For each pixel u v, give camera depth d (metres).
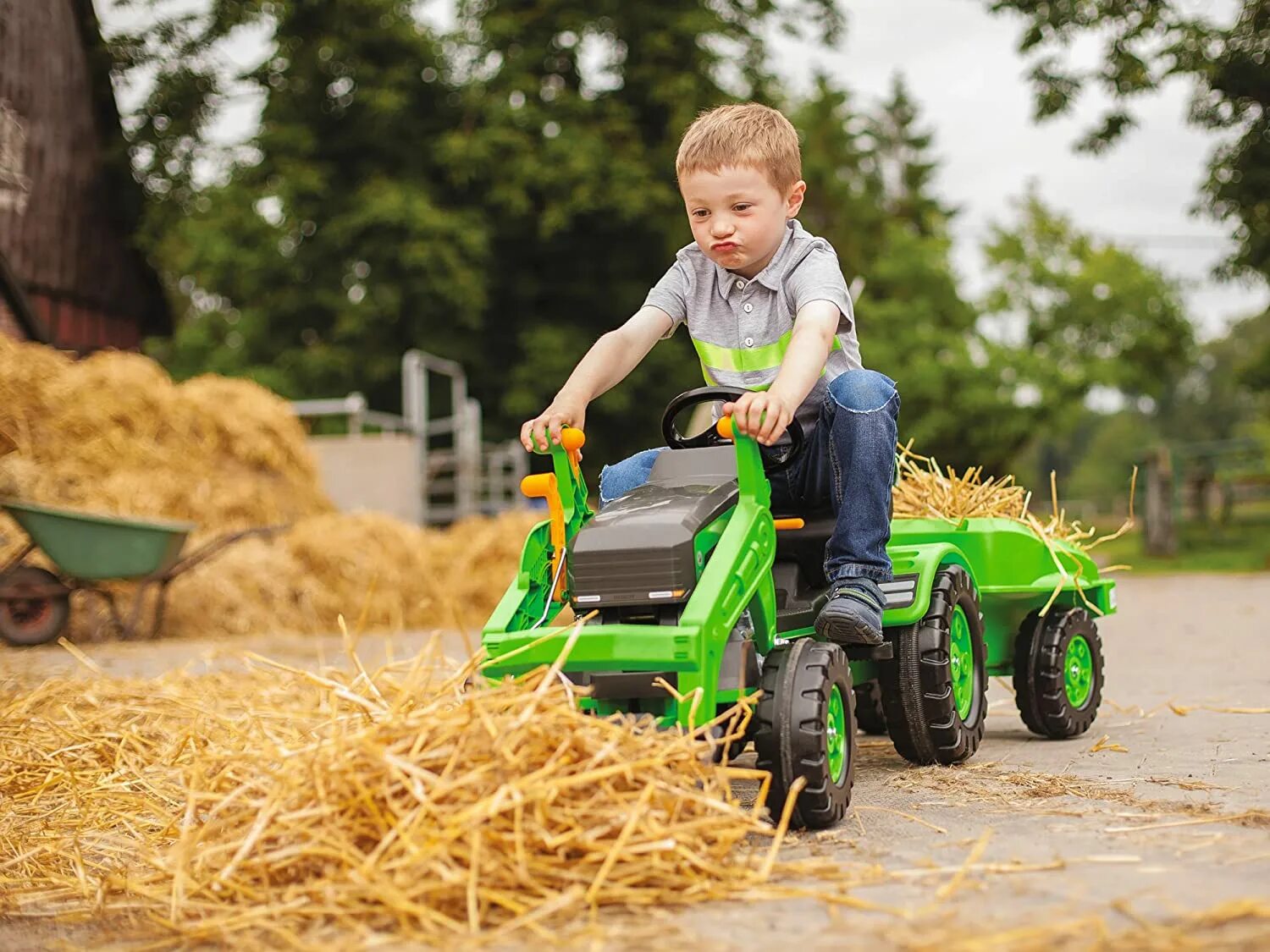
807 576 3.83
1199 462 29.53
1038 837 2.94
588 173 22.78
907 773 3.86
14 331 14.22
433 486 18.89
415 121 24.02
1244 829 2.97
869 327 35.03
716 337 3.74
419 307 23.33
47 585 9.05
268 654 8.08
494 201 23.27
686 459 3.52
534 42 24.11
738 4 24.62
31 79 17.30
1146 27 18.41
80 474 10.52
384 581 10.93
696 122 3.65
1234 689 5.93
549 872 2.46
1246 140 19.09
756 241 3.55
